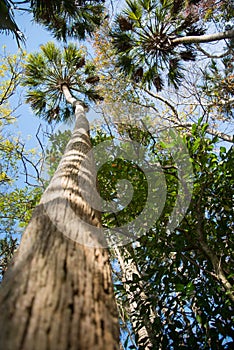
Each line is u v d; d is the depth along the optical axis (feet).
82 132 10.06
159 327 8.70
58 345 1.90
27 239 3.39
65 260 2.89
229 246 9.70
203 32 22.72
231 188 9.94
